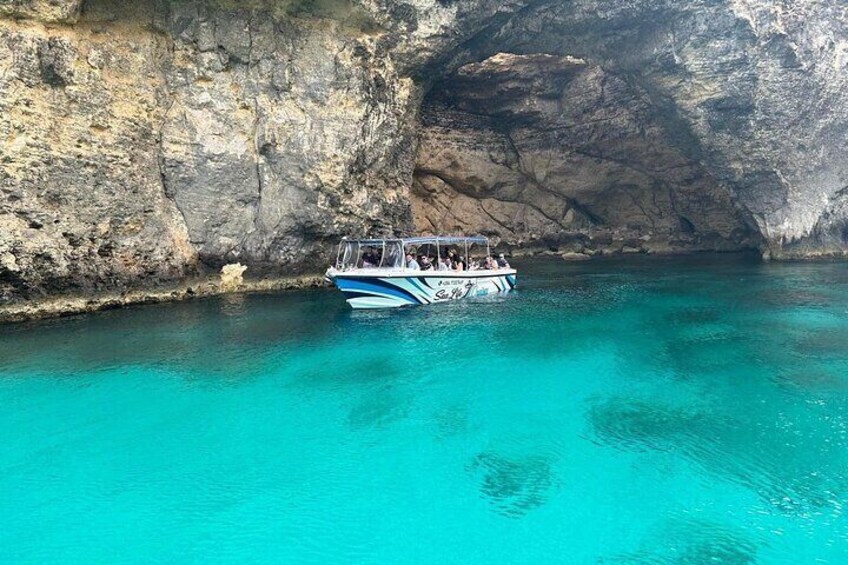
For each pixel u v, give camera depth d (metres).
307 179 23.17
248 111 22.22
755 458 9.27
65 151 17.55
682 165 38.91
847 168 33.59
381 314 19.38
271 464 9.14
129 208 19.34
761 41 29.05
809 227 33.50
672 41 28.31
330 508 7.95
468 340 16.20
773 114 30.58
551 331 17.27
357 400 11.74
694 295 23.28
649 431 10.32
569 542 7.22
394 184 26.48
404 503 8.08
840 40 31.81
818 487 8.41
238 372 13.34
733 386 12.55
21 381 12.53
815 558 6.89
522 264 37.06
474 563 6.86
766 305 20.89
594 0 26.16
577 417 10.95
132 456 9.36
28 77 16.69
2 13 16.48
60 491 8.32
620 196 43.22
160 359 14.16
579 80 36.69
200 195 21.42
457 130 39.16
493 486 8.50
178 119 20.95
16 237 16.36
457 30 25.00
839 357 14.48
